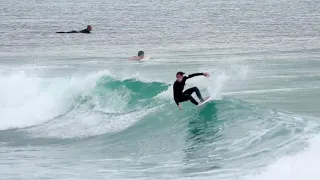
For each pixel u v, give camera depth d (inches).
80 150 2199.8
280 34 6958.7
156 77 3860.7
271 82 3516.2
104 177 1782.7
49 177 1804.9
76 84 2945.4
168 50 5679.1
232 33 7155.5
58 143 2347.4
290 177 1557.6
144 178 1749.5
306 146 1811.0
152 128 2421.3
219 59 4817.9
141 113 2613.2
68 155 2123.5
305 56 4877.0
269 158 1796.3
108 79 2938.0
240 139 2084.2
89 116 2716.5
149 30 7588.6
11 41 6574.8
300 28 7559.1
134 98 2760.8
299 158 1676.9
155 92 2770.7
